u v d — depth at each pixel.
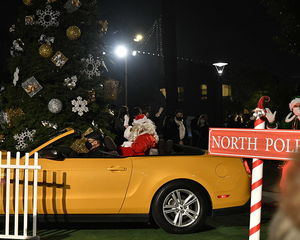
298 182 1.47
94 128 9.94
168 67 18.39
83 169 6.79
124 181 6.84
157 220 6.92
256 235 5.09
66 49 9.89
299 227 1.46
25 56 9.88
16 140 9.63
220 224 7.79
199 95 50.31
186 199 6.96
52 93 9.71
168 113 18.36
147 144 7.55
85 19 10.15
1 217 6.79
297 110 7.94
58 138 7.07
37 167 6.09
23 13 10.09
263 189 10.55
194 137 17.50
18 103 9.84
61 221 6.81
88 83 10.12
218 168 7.01
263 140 4.57
